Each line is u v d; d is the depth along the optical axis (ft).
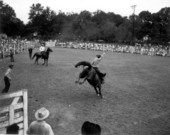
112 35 288.51
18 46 108.47
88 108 30.09
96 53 130.93
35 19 331.57
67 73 56.85
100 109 29.91
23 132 20.79
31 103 30.94
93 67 35.32
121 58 109.29
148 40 274.36
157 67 78.79
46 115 14.51
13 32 308.60
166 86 46.70
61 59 90.02
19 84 41.86
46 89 39.24
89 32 300.81
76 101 33.04
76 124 24.57
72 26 333.42
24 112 20.54
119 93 39.19
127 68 73.05
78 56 105.09
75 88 41.16
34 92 36.73
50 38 313.12
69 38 306.35
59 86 42.04
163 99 36.32
